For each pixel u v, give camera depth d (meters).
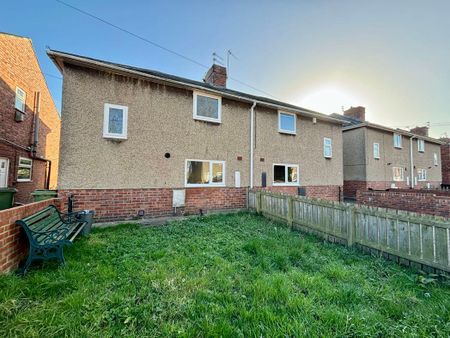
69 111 6.34
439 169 22.08
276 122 10.48
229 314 2.25
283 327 2.03
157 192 7.47
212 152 8.66
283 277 3.08
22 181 10.16
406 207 8.00
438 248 3.45
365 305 2.53
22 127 10.10
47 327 1.96
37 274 2.89
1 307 2.15
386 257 4.21
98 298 2.45
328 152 12.14
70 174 6.26
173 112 7.89
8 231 2.99
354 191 16.17
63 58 6.16
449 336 1.99
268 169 10.07
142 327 2.05
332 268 3.51
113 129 6.89
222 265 3.50
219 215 8.08
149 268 3.35
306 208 6.11
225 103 9.11
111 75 6.93
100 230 5.79
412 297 2.67
